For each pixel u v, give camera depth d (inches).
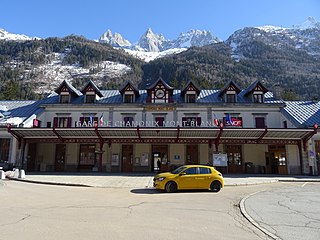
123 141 1043.9
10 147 1032.2
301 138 1010.7
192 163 1108.5
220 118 1128.2
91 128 957.2
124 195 515.8
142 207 393.1
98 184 674.2
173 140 1041.5
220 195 523.8
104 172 1056.2
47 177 809.5
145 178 817.5
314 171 978.7
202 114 1134.4
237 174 1020.5
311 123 1035.3
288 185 706.2
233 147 1126.4
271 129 926.4
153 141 1042.7
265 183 749.9
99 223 295.9
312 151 998.4
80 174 933.2
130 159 1117.7
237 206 415.8
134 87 1187.9
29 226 279.3
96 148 1129.4
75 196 494.9
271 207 406.9
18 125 1022.4
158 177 581.9
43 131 979.9
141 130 956.0
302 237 261.7
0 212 346.6
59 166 1135.0
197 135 1013.8
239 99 1198.9
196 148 1124.5
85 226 282.5
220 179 586.2
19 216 324.5
